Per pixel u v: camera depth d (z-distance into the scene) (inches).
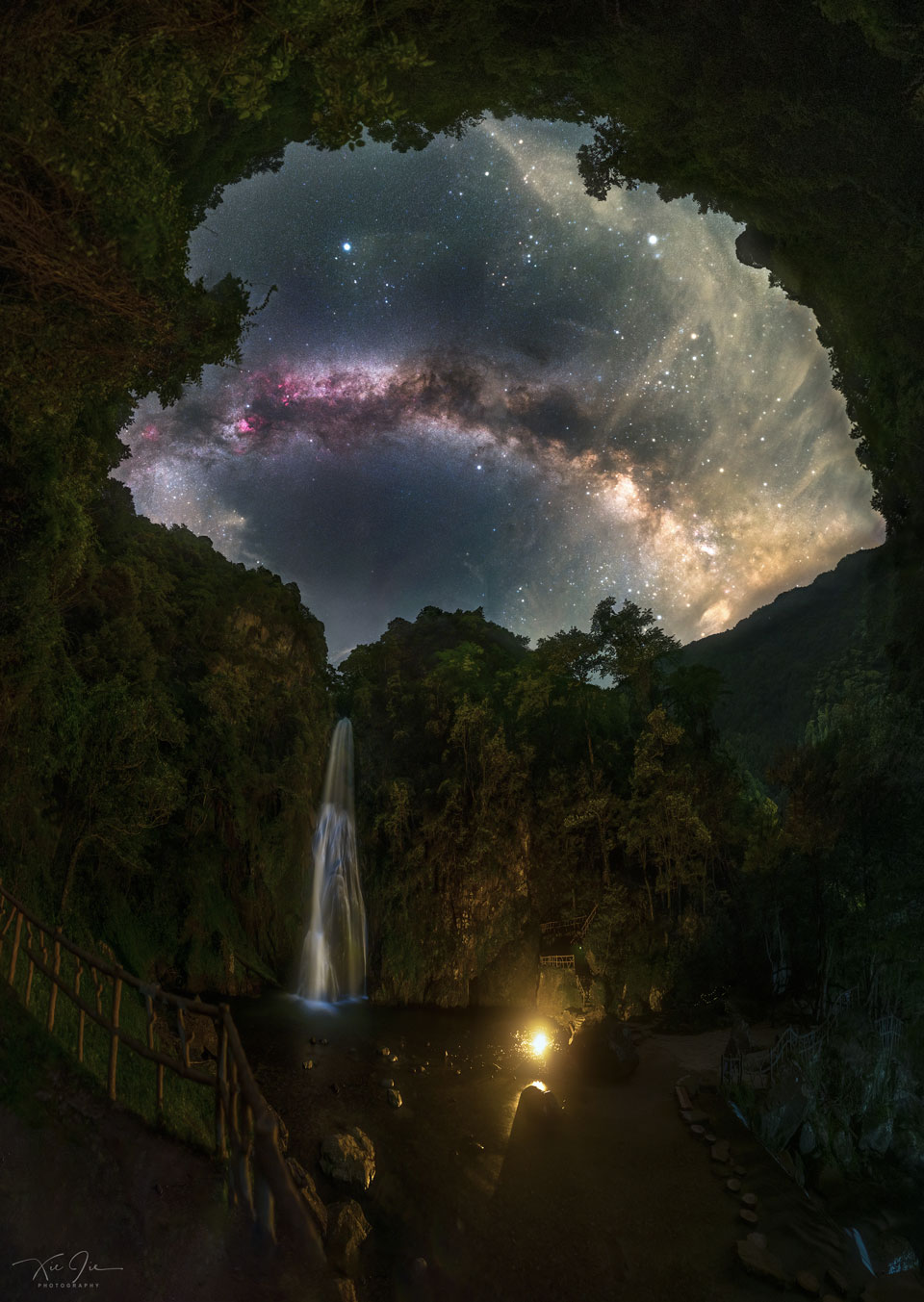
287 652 1488.7
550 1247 624.7
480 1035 1106.7
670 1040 1066.1
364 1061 986.7
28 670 728.3
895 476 1127.6
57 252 396.2
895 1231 721.0
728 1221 667.4
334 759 1423.5
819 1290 587.5
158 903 1132.5
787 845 1209.4
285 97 762.2
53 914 843.4
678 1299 576.1
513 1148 776.3
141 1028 788.6
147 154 414.9
